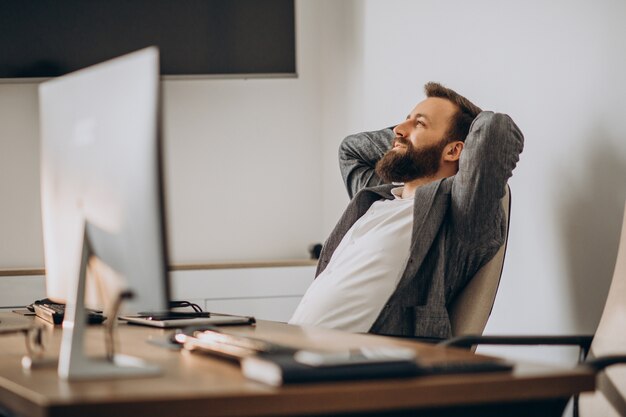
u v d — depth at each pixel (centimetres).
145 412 100
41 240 440
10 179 438
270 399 101
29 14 432
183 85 454
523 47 287
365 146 320
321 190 469
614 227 239
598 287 247
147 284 117
